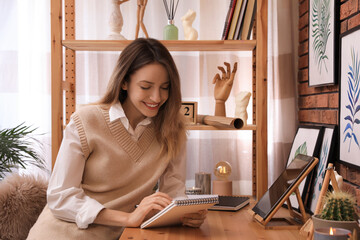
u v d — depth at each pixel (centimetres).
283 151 271
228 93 237
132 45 154
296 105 271
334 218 108
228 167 233
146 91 151
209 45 230
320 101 226
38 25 277
